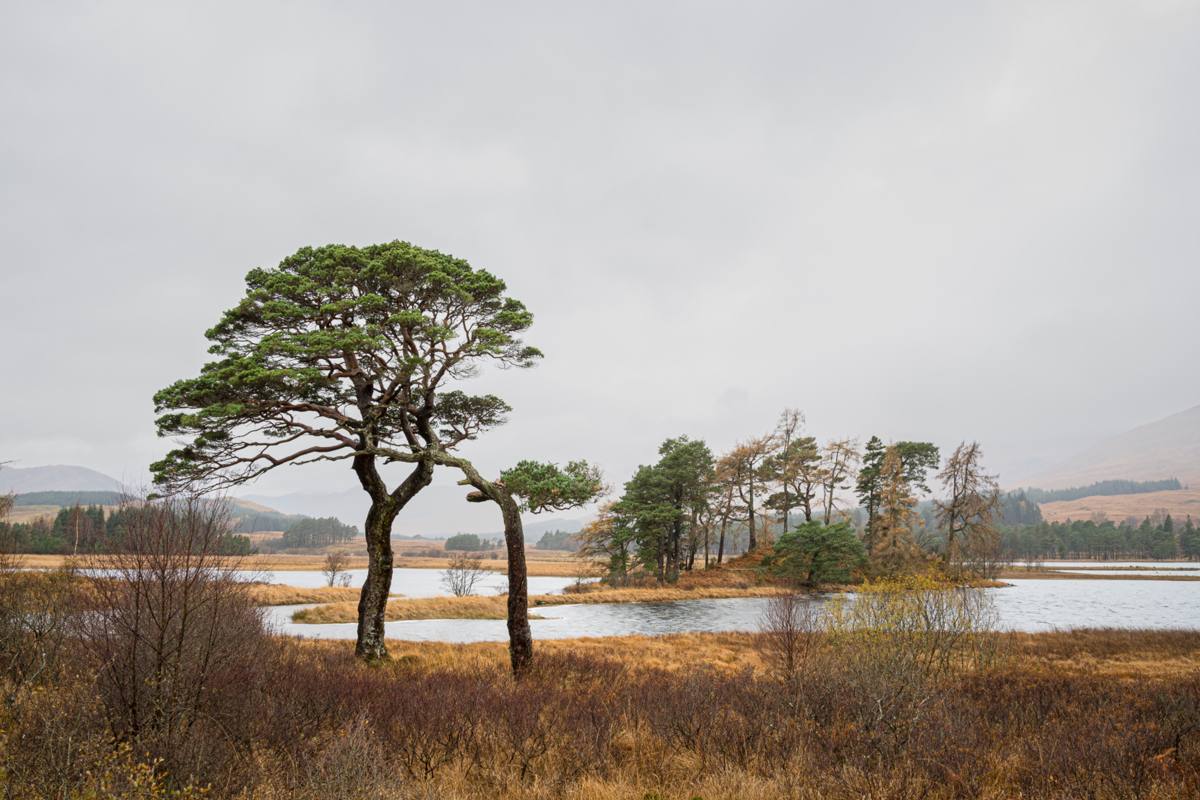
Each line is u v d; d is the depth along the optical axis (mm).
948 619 16609
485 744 8562
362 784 6094
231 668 7938
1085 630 32875
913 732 9016
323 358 16156
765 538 79625
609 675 15898
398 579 89688
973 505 68375
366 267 16125
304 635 30234
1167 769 7941
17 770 5320
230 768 6156
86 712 6234
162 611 6965
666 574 70688
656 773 8062
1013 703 12258
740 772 7711
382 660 17188
